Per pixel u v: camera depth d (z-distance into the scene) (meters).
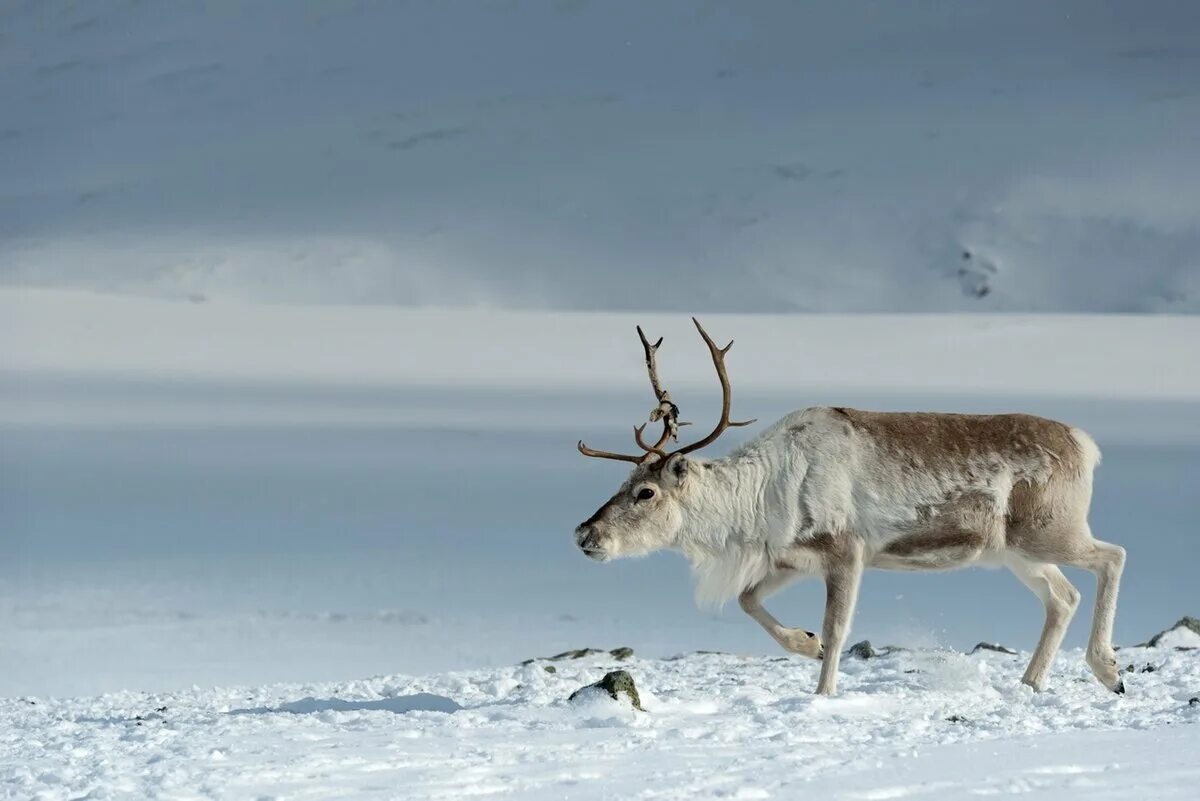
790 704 27.44
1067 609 31.09
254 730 25.45
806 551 31.02
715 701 28.16
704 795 19.89
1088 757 22.00
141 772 22.00
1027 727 24.95
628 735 24.55
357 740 24.25
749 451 31.61
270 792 20.52
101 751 23.92
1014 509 30.67
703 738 24.33
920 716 26.50
